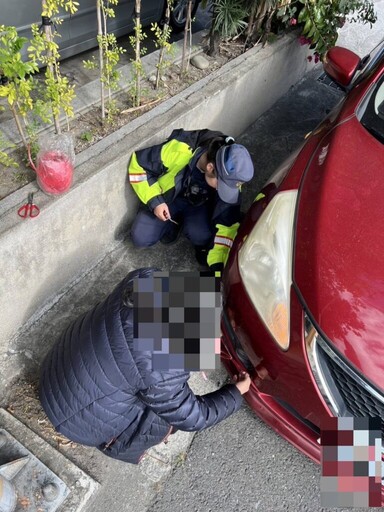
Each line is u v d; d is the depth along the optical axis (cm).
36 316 244
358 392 169
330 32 372
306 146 247
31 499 182
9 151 228
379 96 248
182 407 166
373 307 171
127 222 287
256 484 213
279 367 186
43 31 206
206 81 312
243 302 199
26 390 217
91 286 263
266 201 222
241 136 388
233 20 315
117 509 194
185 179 257
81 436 183
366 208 199
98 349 165
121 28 361
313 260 184
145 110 276
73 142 241
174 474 210
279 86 415
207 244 281
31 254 214
